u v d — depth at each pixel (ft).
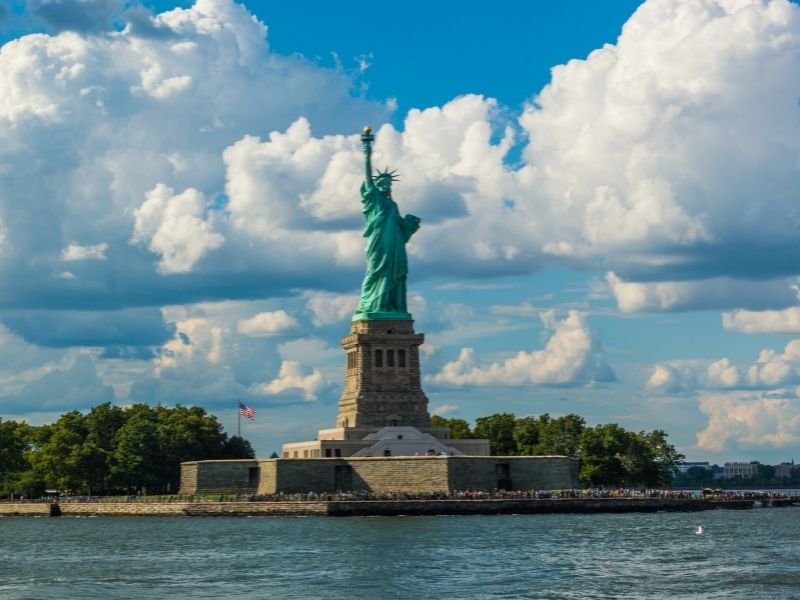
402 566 531.91
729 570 512.63
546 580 487.20
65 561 573.33
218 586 480.64
